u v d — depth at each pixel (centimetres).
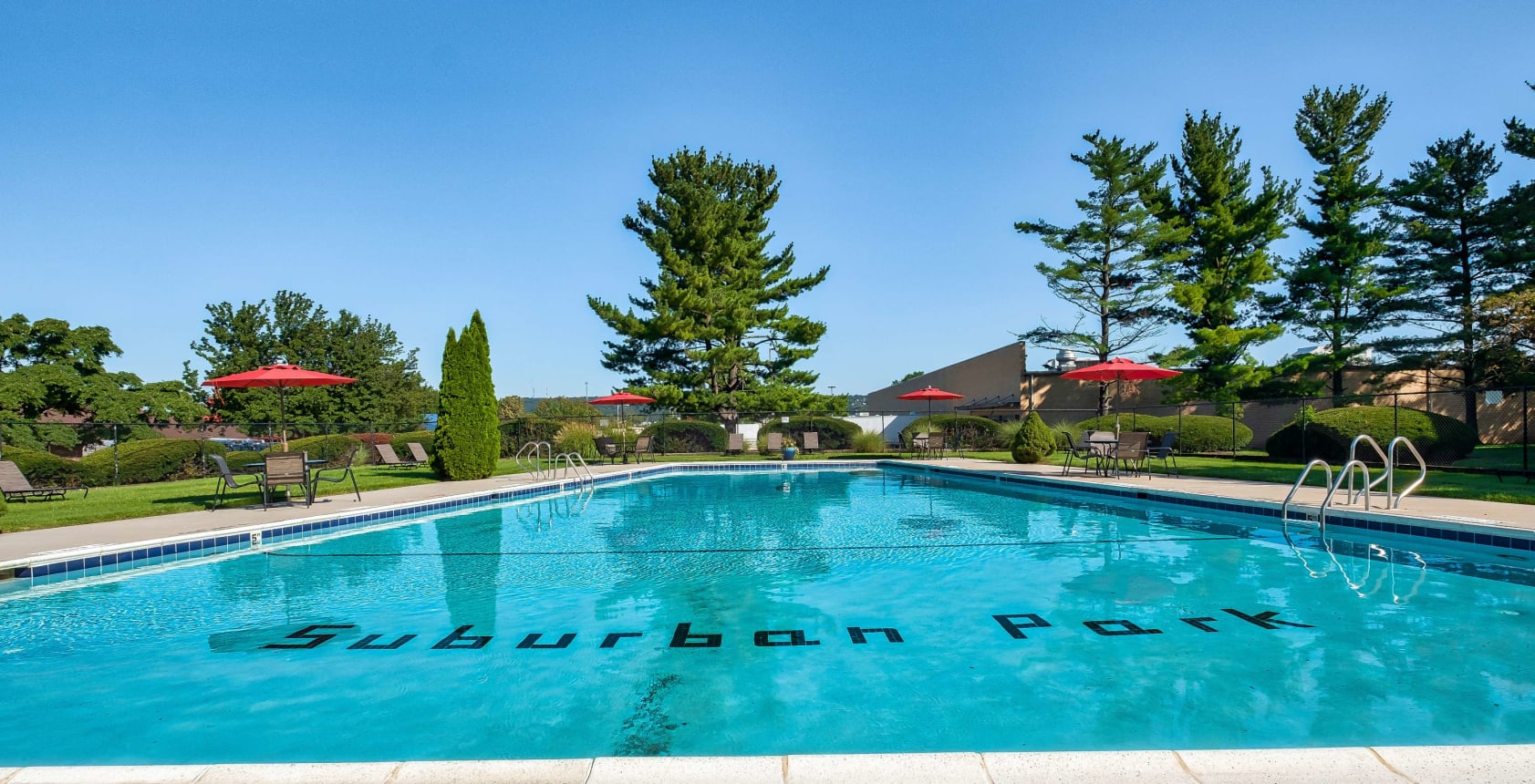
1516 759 215
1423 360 2536
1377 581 607
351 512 963
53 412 2097
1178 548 771
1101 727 318
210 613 531
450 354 1559
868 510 1135
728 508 1174
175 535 763
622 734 318
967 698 354
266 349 3391
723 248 2672
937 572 654
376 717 338
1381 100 2547
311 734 319
